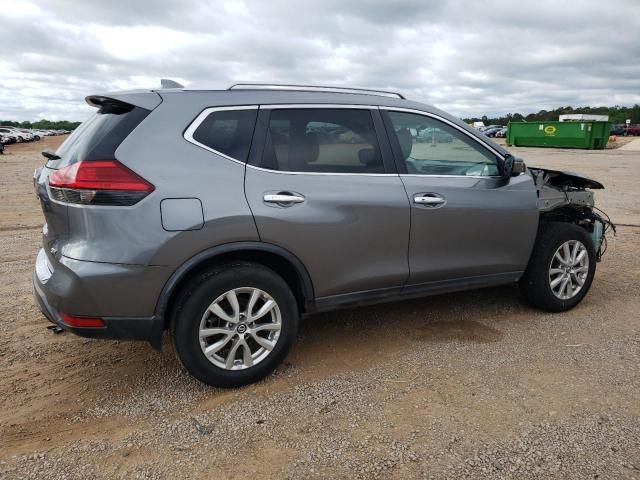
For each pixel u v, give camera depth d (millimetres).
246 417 2932
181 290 3045
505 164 3938
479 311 4500
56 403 3088
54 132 84438
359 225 3396
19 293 4969
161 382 3330
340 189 3348
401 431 2783
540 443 2664
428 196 3643
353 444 2680
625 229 7887
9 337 3986
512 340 3900
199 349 3062
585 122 34656
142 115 2955
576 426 2803
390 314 4453
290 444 2688
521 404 3025
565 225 4328
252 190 3080
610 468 2475
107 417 2947
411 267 3662
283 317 3270
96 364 3572
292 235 3180
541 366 3484
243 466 2525
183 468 2512
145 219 2822
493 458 2557
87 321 2869
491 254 4008
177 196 2883
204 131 3062
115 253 2803
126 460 2572
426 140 3785
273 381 3330
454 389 3201
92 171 2779
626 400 3057
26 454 2613
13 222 8867
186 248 2908
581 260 4445
